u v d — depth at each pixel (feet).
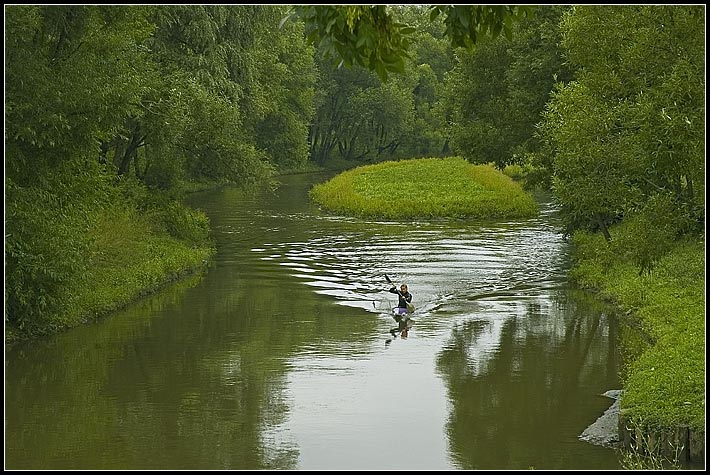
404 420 77.20
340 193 269.64
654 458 65.51
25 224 98.37
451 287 138.72
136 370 93.76
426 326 113.50
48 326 107.96
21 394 85.81
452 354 99.45
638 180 92.17
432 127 511.40
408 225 222.69
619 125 94.27
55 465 67.92
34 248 99.45
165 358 98.37
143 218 155.12
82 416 79.51
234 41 182.91
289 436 73.46
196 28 167.63
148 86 136.26
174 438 73.67
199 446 71.67
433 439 72.28
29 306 103.09
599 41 90.48
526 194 266.57
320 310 123.24
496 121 196.75
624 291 124.06
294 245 185.78
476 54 196.95
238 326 113.60
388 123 472.44
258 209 258.16
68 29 106.11
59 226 102.32
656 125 78.89
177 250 158.10
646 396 73.20
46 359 97.96
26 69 96.37
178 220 171.32
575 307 123.85
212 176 169.17
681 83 77.20
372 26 39.52
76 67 101.30
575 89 97.71
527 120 181.78
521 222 226.79
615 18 89.20
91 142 104.94
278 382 89.04
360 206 244.83
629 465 65.26
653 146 80.59
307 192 315.99
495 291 135.74
